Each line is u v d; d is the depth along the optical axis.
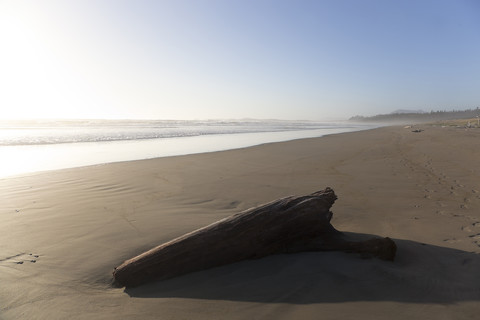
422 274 3.18
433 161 11.95
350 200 6.62
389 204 6.25
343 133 37.41
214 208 6.15
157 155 15.49
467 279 3.08
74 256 3.88
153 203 6.50
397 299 2.74
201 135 32.59
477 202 6.29
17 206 6.21
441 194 7.02
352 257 3.54
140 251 4.03
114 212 5.80
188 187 8.08
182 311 2.67
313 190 7.66
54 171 10.40
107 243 4.27
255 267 3.42
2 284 3.20
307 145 20.08
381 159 13.02
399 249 3.87
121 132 36.00
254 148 18.11
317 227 3.73
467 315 2.49
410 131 36.22
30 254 3.94
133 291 3.16
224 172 10.30
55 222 5.20
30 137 26.11
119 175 9.71
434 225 4.88
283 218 3.65
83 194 7.29
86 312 2.72
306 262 3.41
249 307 2.67
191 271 3.40
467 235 4.41
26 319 2.63
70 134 31.30
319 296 2.80
